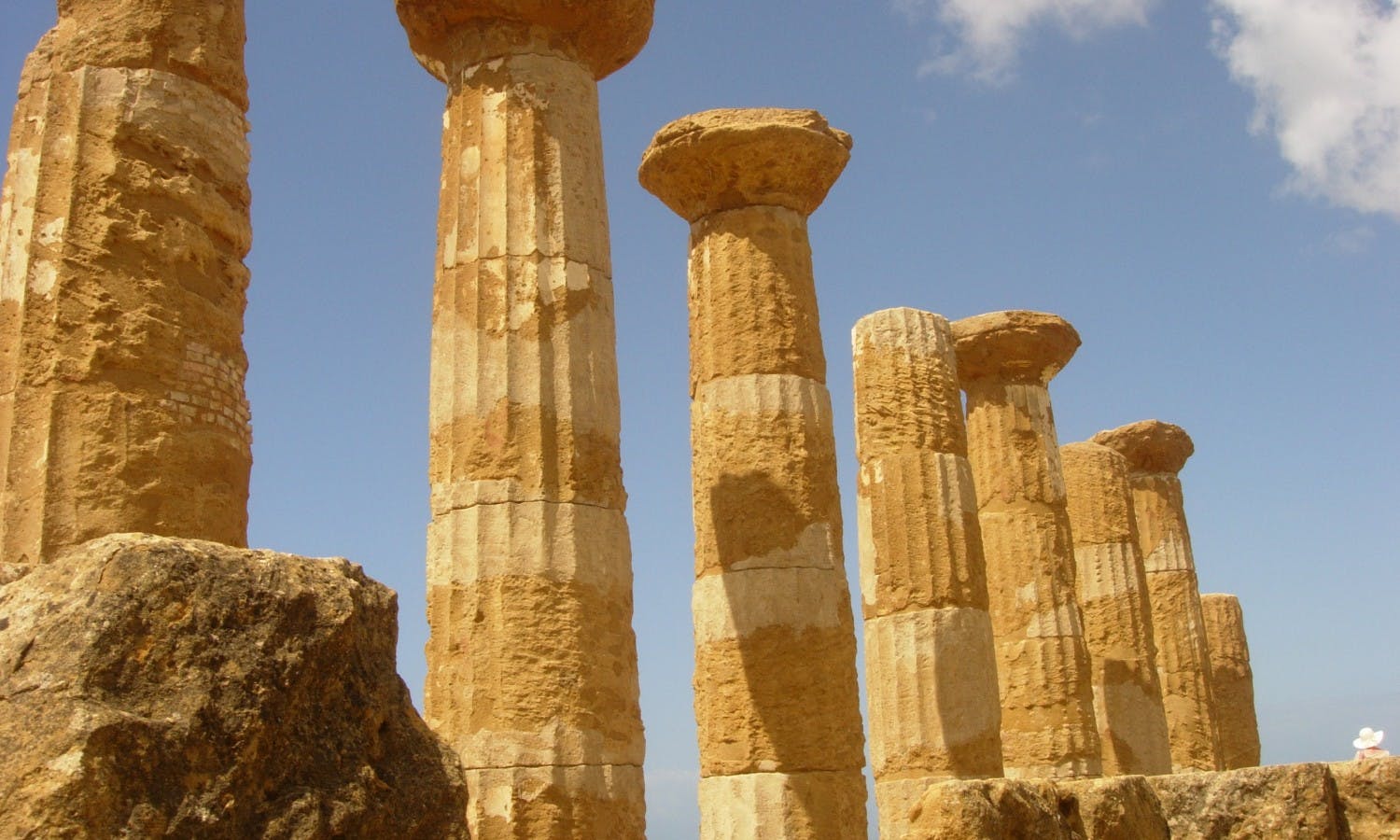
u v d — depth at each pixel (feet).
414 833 15.97
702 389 47.14
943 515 53.42
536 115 37.09
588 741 32.86
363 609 16.62
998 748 51.31
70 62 32.86
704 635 44.96
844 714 43.68
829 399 47.32
